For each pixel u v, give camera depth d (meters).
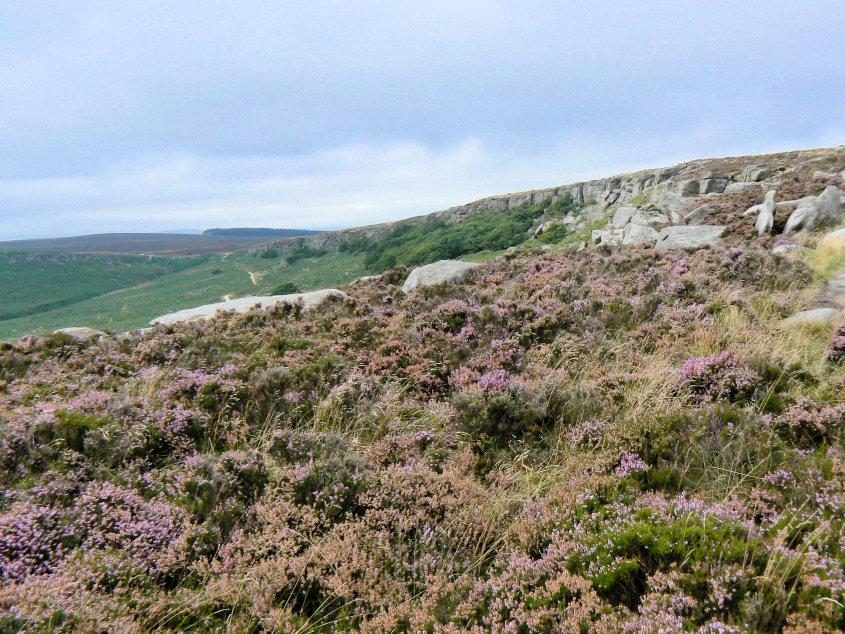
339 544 3.36
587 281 11.84
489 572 3.31
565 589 2.86
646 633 2.41
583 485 4.02
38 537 3.24
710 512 3.22
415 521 3.68
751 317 8.30
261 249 169.50
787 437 4.45
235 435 5.38
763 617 2.44
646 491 3.89
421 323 9.00
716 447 4.29
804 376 5.79
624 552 3.07
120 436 4.84
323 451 4.72
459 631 2.68
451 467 4.54
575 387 6.05
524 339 8.15
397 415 5.98
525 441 5.10
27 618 2.48
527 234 89.56
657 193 53.12
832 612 2.37
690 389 5.75
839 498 3.21
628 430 4.63
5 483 4.14
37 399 6.56
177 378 6.80
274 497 3.96
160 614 2.85
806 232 16.80
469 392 5.88
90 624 2.54
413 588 3.19
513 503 4.11
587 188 90.25
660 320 8.27
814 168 36.97
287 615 2.88
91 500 3.73
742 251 12.27
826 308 8.54
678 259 13.24
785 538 3.02
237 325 10.67
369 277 17.58
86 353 9.02
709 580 2.66
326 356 7.64
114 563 3.12
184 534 3.44
